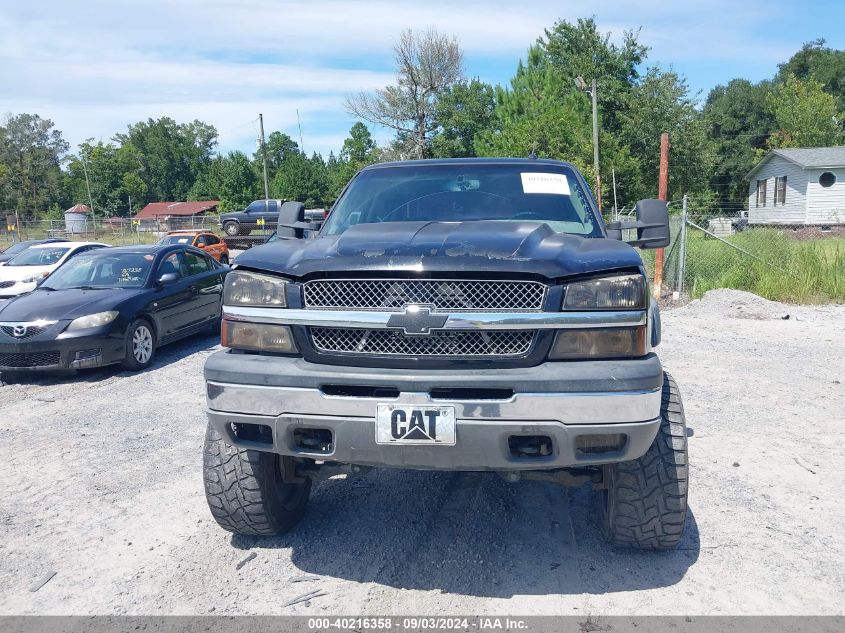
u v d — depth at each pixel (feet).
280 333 10.40
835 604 10.08
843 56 240.94
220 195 280.72
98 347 26.78
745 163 190.60
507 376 9.41
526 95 111.65
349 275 10.02
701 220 96.27
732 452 16.47
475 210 13.58
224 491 11.76
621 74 137.49
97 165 336.90
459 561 11.70
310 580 11.19
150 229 202.08
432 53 164.45
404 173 15.16
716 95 258.37
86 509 14.37
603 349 9.63
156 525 13.50
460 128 168.66
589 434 9.45
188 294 32.55
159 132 390.83
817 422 18.65
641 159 127.34
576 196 13.96
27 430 20.26
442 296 9.78
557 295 9.62
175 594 10.89
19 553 12.48
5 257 53.36
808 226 111.55
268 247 11.69
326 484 15.30
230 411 10.39
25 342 26.16
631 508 10.87
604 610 10.07
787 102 174.50
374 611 10.23
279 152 348.59
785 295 41.42
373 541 12.52
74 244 49.93
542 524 13.06
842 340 29.94
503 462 9.65
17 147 338.13
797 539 12.11
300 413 9.99
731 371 24.66
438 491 14.80
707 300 39.40
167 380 26.53
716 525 12.70
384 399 9.64
